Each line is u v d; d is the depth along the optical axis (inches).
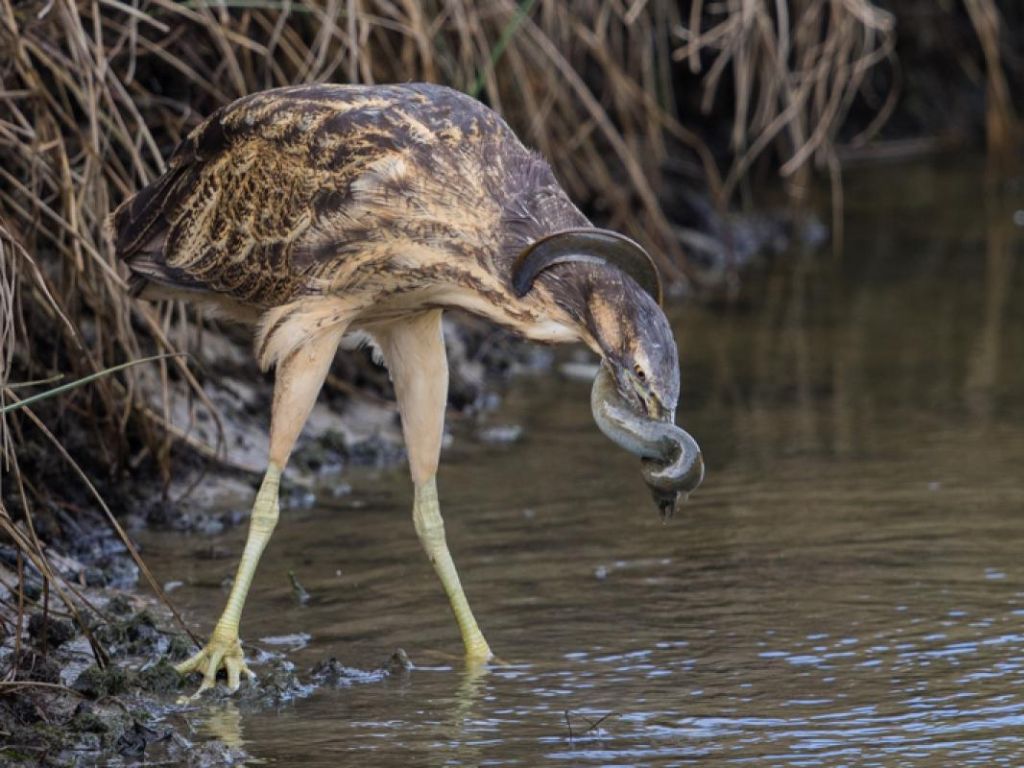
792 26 839.1
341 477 506.0
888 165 1027.9
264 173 378.0
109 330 466.0
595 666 351.3
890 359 628.4
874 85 1058.7
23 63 445.4
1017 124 1064.2
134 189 492.7
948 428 536.4
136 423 483.5
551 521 454.0
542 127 645.3
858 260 803.4
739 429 541.3
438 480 493.0
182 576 414.0
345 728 320.2
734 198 900.0
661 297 336.2
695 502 467.5
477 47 641.0
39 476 440.1
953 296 728.3
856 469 493.4
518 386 619.5
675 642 363.6
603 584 403.2
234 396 520.7
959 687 333.1
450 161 359.3
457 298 358.9
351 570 418.3
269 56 520.1
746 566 412.8
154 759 304.0
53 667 337.4
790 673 343.9
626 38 776.9
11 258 401.7
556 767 298.5
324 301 369.7
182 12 497.4
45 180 467.2
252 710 331.9
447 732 316.8
